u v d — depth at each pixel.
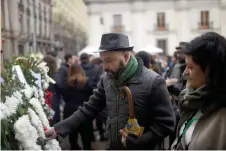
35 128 1.69
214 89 1.33
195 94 1.37
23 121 1.54
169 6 28.19
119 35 1.98
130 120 2.00
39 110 1.88
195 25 22.25
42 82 2.71
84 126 4.53
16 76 1.98
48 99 3.03
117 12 29.27
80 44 12.86
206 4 20.17
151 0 28.69
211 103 1.34
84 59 5.09
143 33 29.08
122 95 2.05
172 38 28.36
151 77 2.04
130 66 2.02
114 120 2.10
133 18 29.25
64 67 4.37
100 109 2.32
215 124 1.30
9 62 2.36
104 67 2.04
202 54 1.33
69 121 2.24
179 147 1.50
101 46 2.00
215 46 1.32
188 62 1.39
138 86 2.03
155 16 28.78
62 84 4.11
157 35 28.88
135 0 28.98
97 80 4.93
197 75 1.37
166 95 2.04
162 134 2.00
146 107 2.04
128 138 1.99
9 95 1.64
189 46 1.38
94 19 28.62
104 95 2.27
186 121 1.48
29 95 1.87
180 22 25.61
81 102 4.16
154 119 2.03
